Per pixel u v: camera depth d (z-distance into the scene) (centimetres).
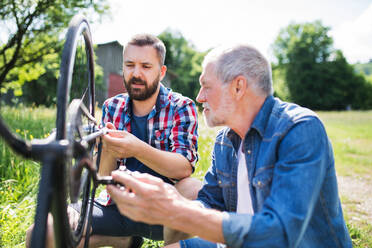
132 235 179
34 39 861
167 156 170
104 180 102
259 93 120
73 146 89
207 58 123
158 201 97
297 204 100
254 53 119
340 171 496
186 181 182
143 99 185
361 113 2744
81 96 128
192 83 4628
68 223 91
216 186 149
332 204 117
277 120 119
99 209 173
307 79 4428
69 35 92
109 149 153
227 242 98
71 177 87
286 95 4522
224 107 120
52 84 2050
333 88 4400
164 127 191
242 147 132
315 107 4428
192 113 194
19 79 980
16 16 774
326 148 111
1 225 203
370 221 285
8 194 243
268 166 115
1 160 300
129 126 196
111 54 2827
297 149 107
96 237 171
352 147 719
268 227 97
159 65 185
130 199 98
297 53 4547
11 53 886
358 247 223
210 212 100
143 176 104
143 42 179
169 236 165
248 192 132
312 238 116
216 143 148
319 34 4566
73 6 877
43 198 78
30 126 492
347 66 4438
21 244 186
